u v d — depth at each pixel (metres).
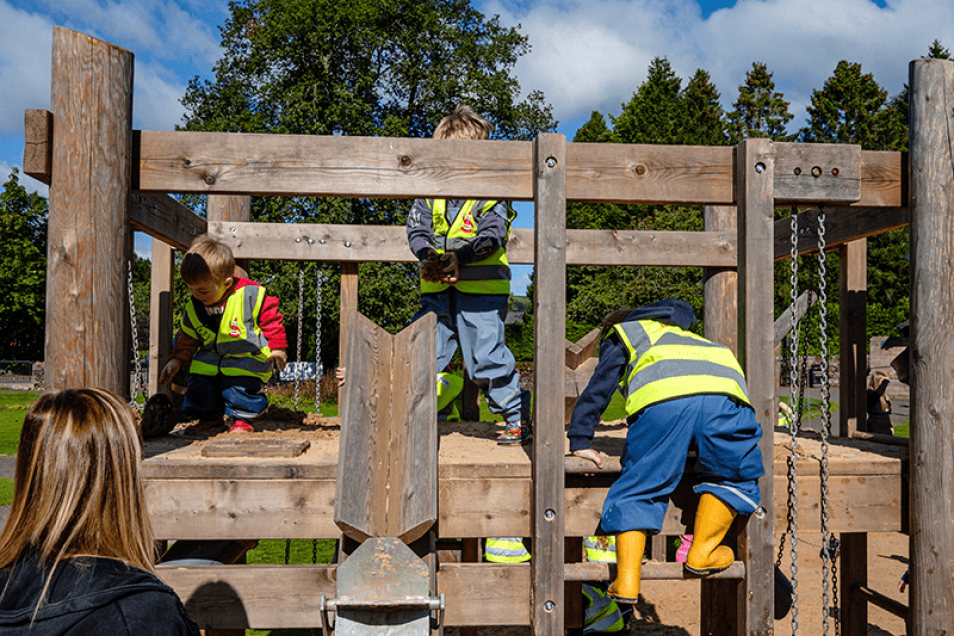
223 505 2.41
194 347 3.69
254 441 2.78
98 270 2.41
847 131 42.00
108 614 1.13
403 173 2.51
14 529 1.22
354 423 2.38
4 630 1.10
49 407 1.28
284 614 2.29
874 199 2.78
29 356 42.09
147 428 3.13
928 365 2.70
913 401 2.74
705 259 5.12
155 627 1.14
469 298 3.16
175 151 2.51
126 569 1.22
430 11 26.58
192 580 2.28
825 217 4.22
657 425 2.32
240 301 3.57
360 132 24.55
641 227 23.00
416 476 2.19
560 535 2.34
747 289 2.52
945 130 2.74
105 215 2.42
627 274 22.14
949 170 2.74
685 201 2.60
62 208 2.40
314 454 2.71
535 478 2.35
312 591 2.29
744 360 2.53
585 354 4.17
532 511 2.42
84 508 1.22
